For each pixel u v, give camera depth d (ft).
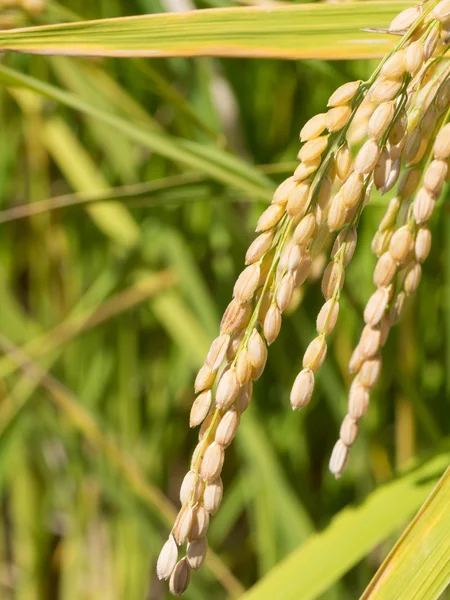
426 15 1.34
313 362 1.36
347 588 2.43
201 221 2.48
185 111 1.73
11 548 3.26
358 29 1.49
